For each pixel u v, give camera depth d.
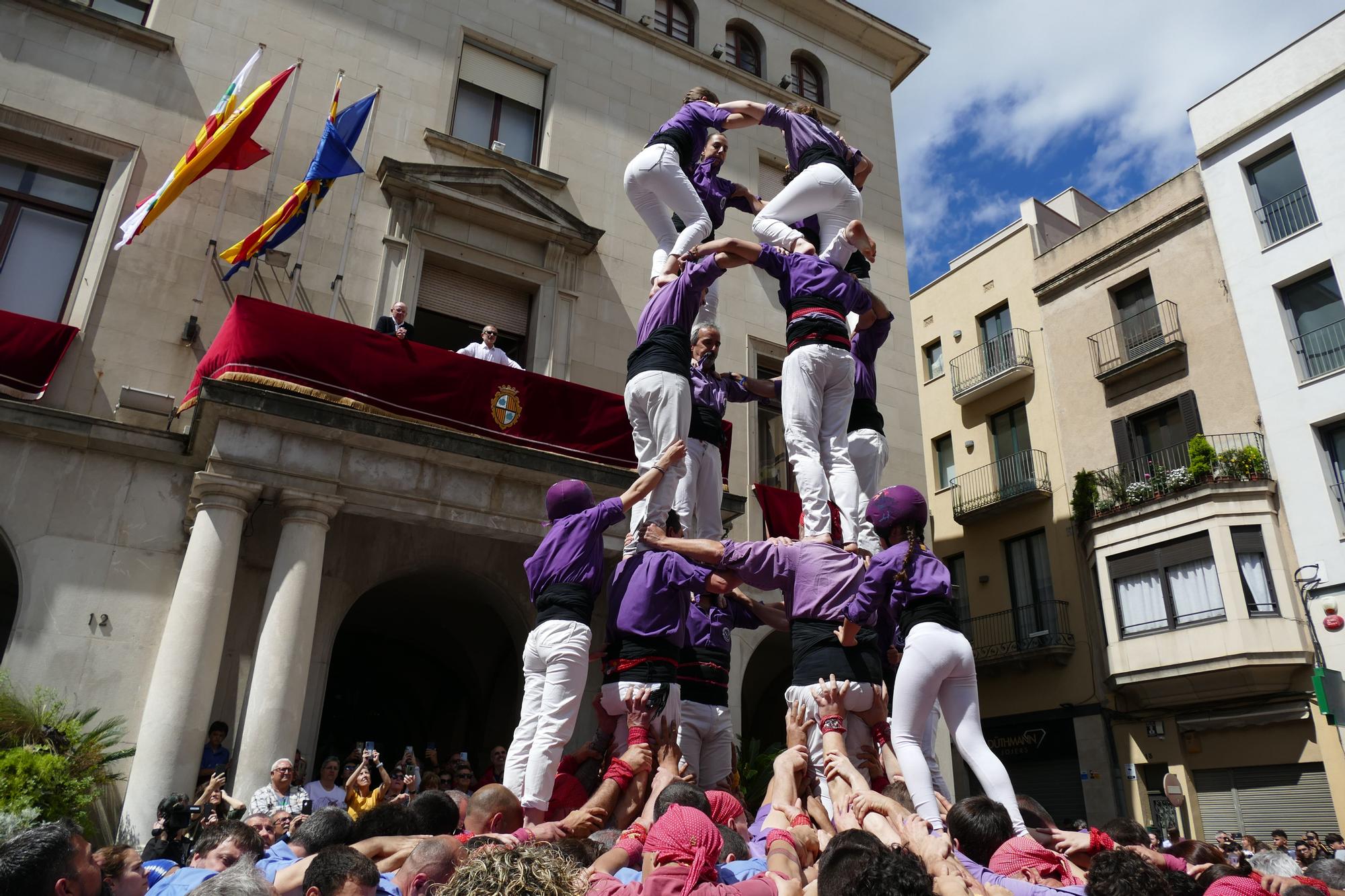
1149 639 19.38
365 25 14.38
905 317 17.89
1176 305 21.12
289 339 10.22
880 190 18.88
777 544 5.02
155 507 10.30
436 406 10.86
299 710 9.21
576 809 4.89
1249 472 18.61
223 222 12.21
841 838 2.77
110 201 11.67
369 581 11.57
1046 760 21.59
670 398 5.74
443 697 16.17
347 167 12.09
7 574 11.30
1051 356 23.84
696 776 5.56
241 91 12.91
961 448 26.03
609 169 15.86
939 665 4.59
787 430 6.00
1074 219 27.45
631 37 17.05
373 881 3.00
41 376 10.44
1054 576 22.36
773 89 18.30
